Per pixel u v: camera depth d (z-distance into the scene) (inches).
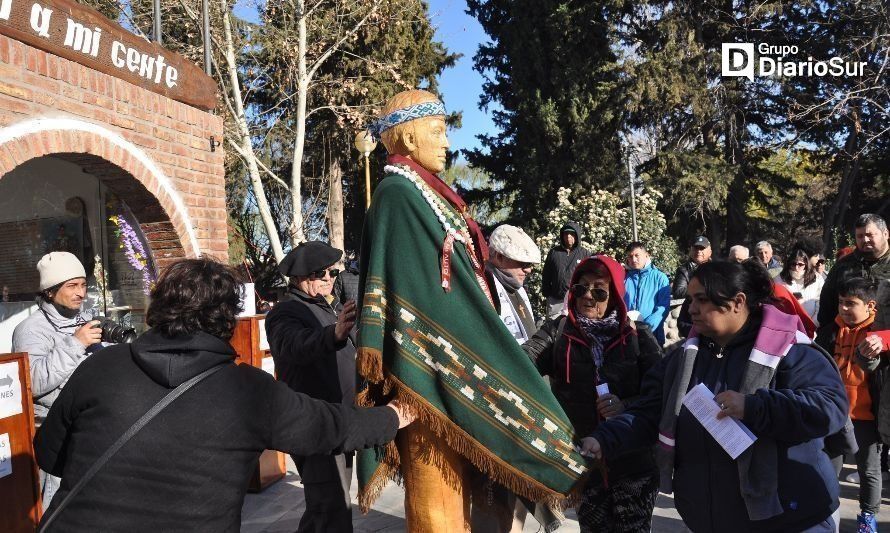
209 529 70.7
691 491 90.4
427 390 85.7
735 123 869.2
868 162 911.7
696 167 808.3
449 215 92.9
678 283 311.0
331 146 865.5
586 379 119.9
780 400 81.2
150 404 71.8
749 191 901.8
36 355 140.8
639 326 122.7
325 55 669.9
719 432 84.1
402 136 96.3
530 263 141.3
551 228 573.6
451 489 91.7
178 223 242.5
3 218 278.1
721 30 850.8
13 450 124.6
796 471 84.7
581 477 92.4
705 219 876.6
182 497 69.8
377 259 88.9
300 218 656.4
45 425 76.2
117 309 269.9
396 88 843.4
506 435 87.4
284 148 892.6
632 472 114.7
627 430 96.8
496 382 87.2
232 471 72.7
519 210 903.7
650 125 874.1
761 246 286.8
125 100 218.2
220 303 77.9
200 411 72.1
